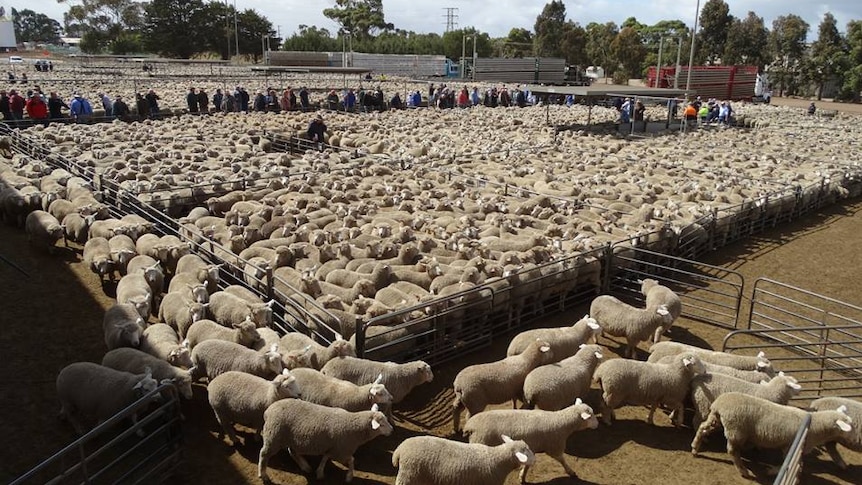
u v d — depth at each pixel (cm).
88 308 1580
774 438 1015
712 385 1128
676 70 7194
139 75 7800
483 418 1015
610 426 1191
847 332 1606
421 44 15412
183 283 1496
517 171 2950
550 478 1041
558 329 1323
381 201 2409
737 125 5491
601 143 3856
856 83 10056
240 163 2881
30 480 976
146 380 1025
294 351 1176
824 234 2519
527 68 9906
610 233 2041
